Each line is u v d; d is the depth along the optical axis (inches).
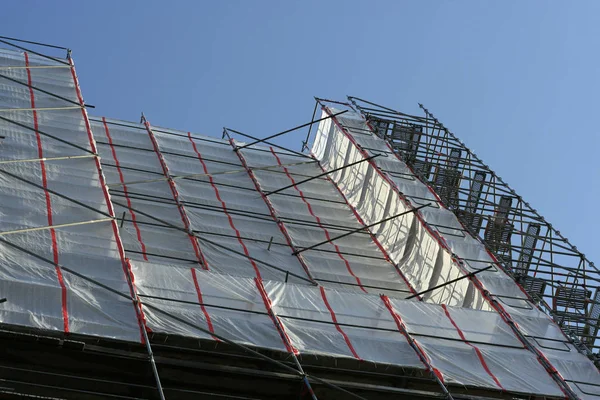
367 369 1254.3
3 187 1338.6
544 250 1790.1
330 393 1211.9
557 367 1342.3
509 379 1285.7
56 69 1887.3
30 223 1269.7
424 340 1317.7
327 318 1301.7
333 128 2267.5
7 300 1099.3
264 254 1678.2
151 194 1815.9
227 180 1990.7
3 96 1668.3
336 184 2119.8
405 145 2212.1
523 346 1375.5
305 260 1707.7
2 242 1198.3
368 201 1994.3
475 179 2084.2
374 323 1321.4
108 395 1061.8
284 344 1206.3
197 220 1737.2
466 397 1250.6
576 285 1715.1
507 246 1793.8
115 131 2066.9
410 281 1732.3
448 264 1644.9
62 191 1389.0
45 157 1469.0
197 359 1186.0
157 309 1169.4
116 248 1274.6
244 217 1834.4
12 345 1088.2
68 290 1141.7
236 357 1188.5
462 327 1378.0
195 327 1160.8
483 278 1566.2
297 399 1188.5
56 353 1097.4
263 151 2214.6
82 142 1560.0
